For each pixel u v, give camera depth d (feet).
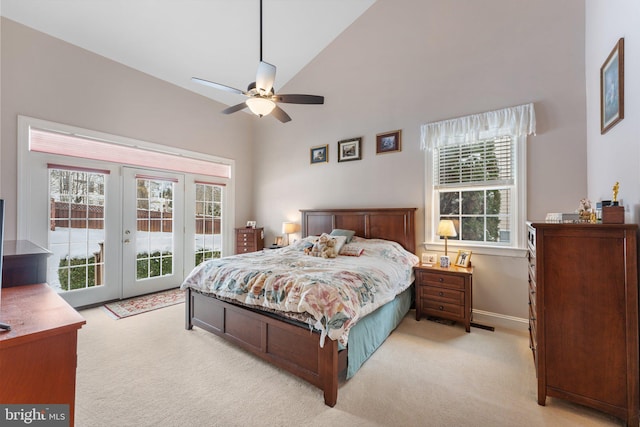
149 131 12.87
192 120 14.57
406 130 11.60
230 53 12.76
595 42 7.42
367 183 12.74
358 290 6.68
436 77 10.84
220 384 6.26
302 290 6.06
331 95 13.98
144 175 12.91
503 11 9.53
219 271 8.14
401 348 7.93
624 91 5.68
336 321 5.58
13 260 4.95
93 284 11.44
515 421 5.15
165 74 13.09
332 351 5.57
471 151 10.25
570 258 5.33
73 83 10.66
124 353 7.59
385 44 12.18
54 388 3.14
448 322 9.84
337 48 13.70
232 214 16.61
